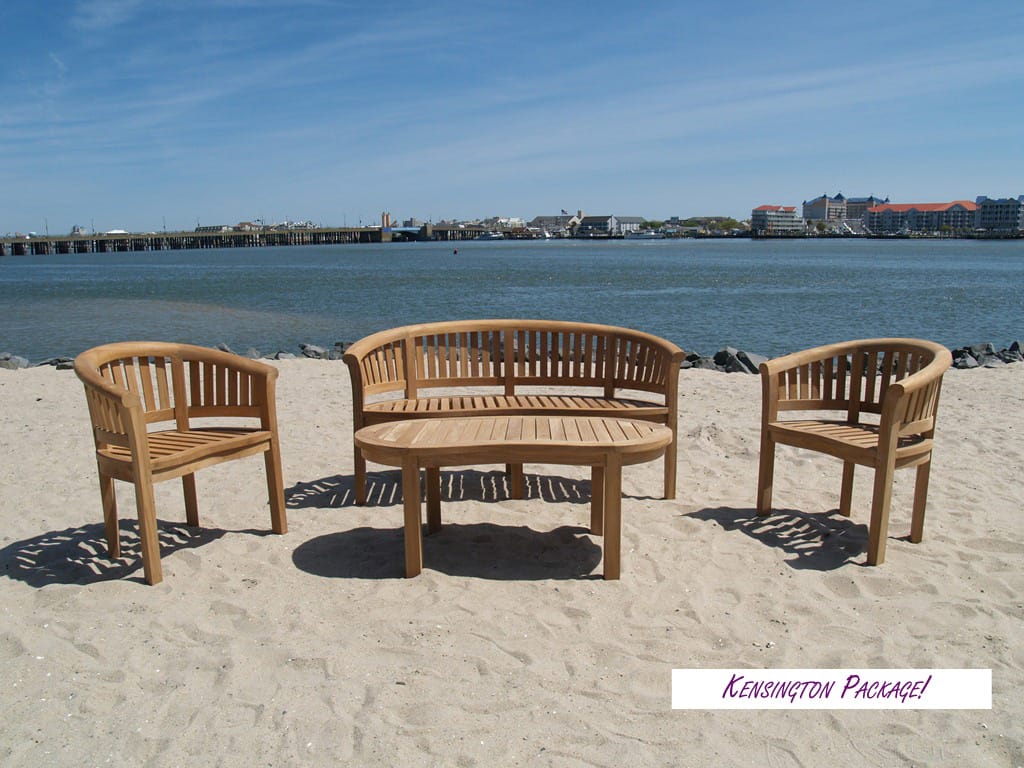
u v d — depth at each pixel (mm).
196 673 3227
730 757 2723
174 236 193375
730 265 71312
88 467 6246
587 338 5938
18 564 4340
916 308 29812
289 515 5141
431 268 69438
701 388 9945
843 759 2721
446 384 6000
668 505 5262
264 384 4602
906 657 3326
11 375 11242
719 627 3594
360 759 2701
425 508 5359
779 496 5434
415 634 3525
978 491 5414
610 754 2729
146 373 4652
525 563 4352
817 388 5145
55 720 2924
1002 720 2906
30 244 163250
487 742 2785
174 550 4543
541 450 4020
